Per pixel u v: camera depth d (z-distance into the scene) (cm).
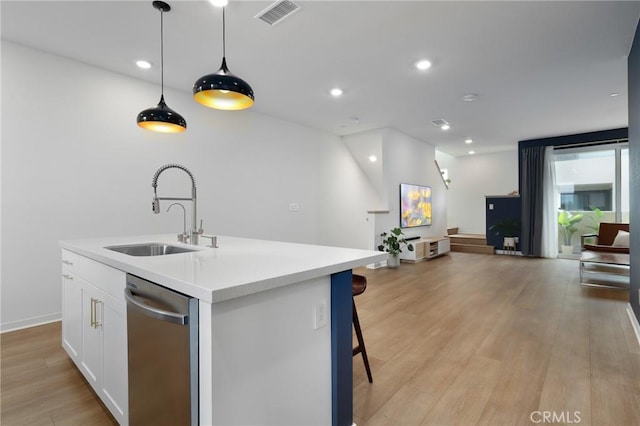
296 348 130
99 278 171
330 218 588
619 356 231
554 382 198
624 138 581
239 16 241
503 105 446
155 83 364
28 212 287
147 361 128
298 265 138
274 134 496
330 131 588
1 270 276
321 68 330
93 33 265
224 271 125
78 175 313
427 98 416
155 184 211
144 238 253
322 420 143
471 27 257
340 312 151
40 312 295
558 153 665
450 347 249
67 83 306
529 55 302
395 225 605
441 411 171
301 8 232
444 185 795
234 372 107
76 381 200
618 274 499
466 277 493
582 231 653
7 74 276
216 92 198
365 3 227
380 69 332
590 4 228
